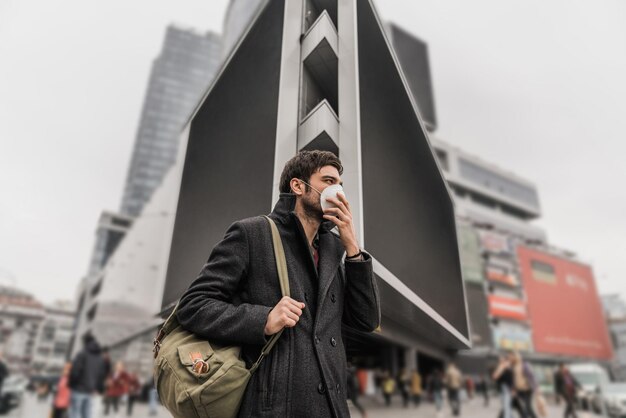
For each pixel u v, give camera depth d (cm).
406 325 408
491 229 3638
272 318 103
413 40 4959
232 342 110
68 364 672
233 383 98
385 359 2234
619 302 6638
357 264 137
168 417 1061
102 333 3781
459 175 5106
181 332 114
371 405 1437
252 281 120
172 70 10919
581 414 1148
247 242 122
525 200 5800
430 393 1661
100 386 537
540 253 3847
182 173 423
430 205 469
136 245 3538
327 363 113
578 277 4075
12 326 8694
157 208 3225
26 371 8225
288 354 109
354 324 146
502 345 3033
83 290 5694
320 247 142
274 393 103
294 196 141
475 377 2722
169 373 102
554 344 3403
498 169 5662
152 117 10206
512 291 3391
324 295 123
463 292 593
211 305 107
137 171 9506
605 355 3847
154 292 2872
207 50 11569
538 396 658
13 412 1142
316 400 105
